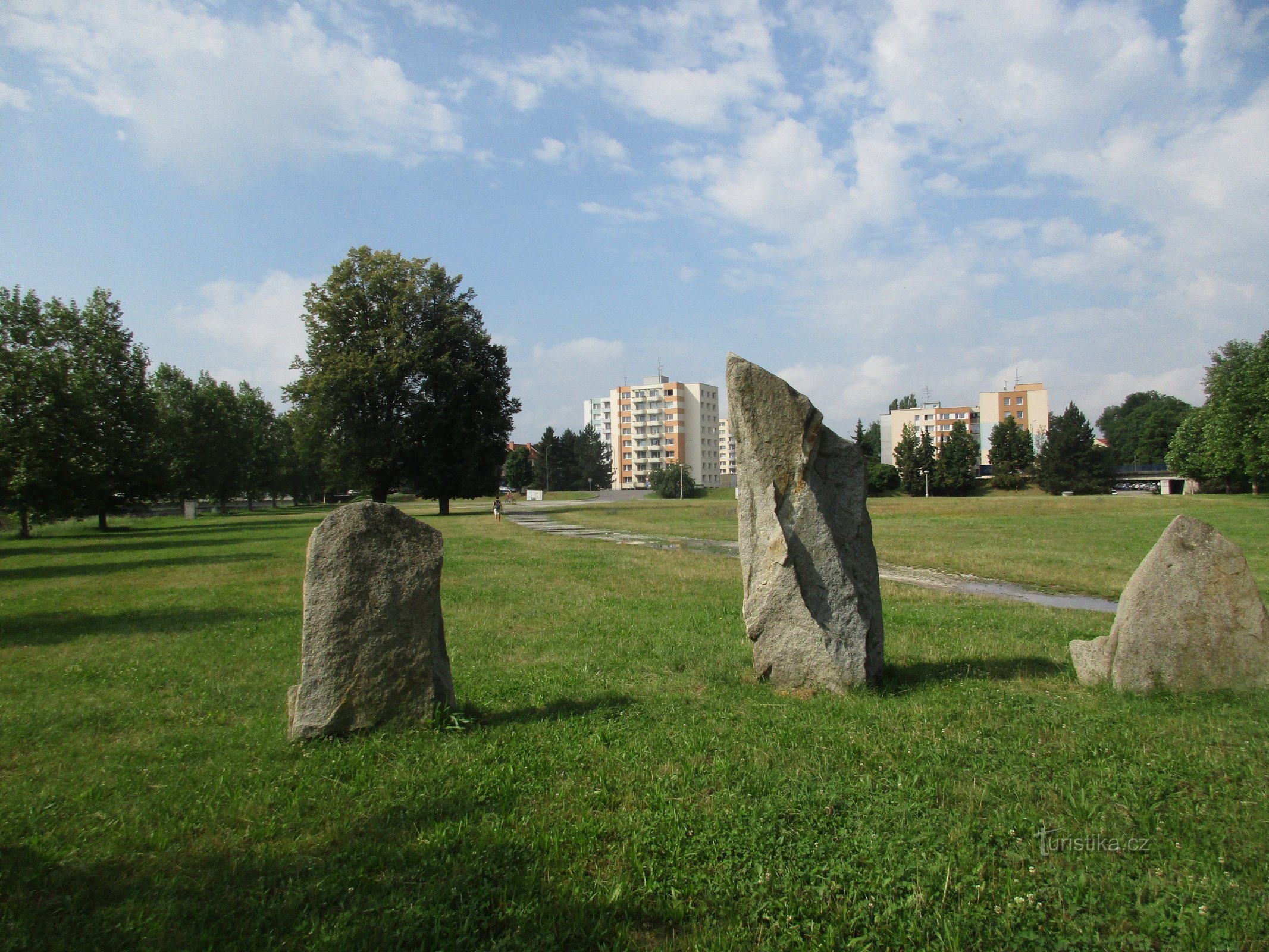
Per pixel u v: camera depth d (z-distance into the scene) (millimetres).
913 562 21969
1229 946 3416
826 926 3664
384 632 6527
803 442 8219
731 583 17391
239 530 45969
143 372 53125
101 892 4074
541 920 3709
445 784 5367
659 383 160875
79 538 41938
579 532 38406
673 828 4594
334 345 54250
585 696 7734
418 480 57219
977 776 5344
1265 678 7176
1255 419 61625
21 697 8234
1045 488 102812
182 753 6238
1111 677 7582
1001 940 3537
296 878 4164
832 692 7668
